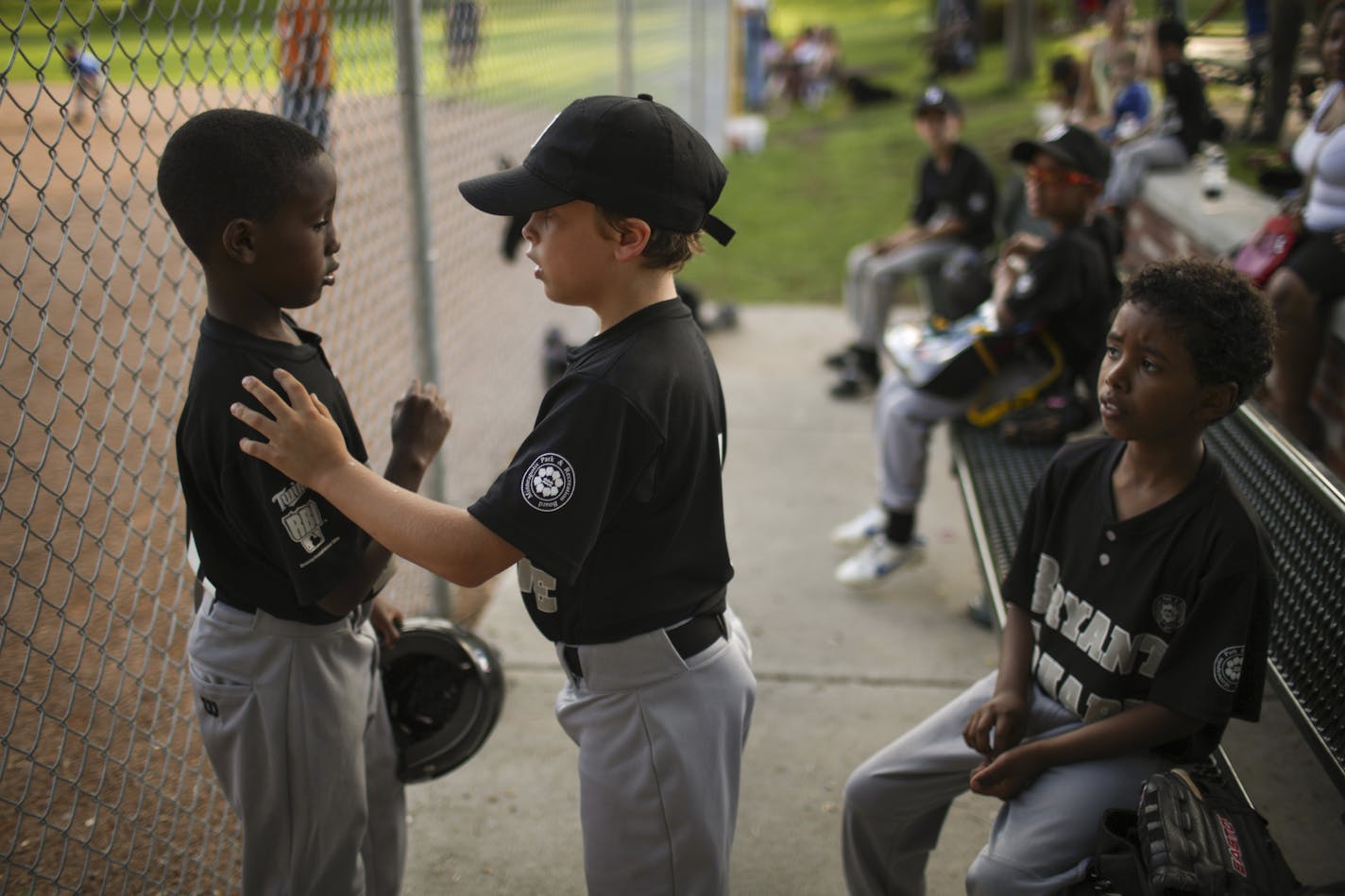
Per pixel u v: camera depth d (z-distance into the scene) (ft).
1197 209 15.34
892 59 72.90
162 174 5.02
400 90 9.70
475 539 4.81
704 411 5.26
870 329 18.25
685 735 5.45
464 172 15.62
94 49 6.88
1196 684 5.25
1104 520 5.68
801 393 18.54
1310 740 5.98
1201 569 5.29
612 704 5.52
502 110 18.26
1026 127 38.88
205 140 4.94
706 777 5.50
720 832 5.60
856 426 17.19
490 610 11.84
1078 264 10.66
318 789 5.82
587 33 21.26
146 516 9.32
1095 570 5.73
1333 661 6.12
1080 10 51.49
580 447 4.81
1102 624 5.68
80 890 6.69
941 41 59.93
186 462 5.33
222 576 5.56
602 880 5.69
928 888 7.89
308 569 5.22
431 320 10.31
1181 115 18.17
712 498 5.50
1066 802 5.57
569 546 4.78
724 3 40.47
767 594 12.30
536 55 17.48
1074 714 5.99
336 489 4.92
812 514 14.26
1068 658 5.90
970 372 11.21
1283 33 18.02
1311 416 11.41
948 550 13.30
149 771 7.71
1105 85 22.79
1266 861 4.69
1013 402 11.16
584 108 4.94
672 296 5.33
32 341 9.53
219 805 7.78
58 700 7.88
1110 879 5.00
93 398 9.56
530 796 8.93
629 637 5.39
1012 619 6.36
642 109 4.97
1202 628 5.27
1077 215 10.84
